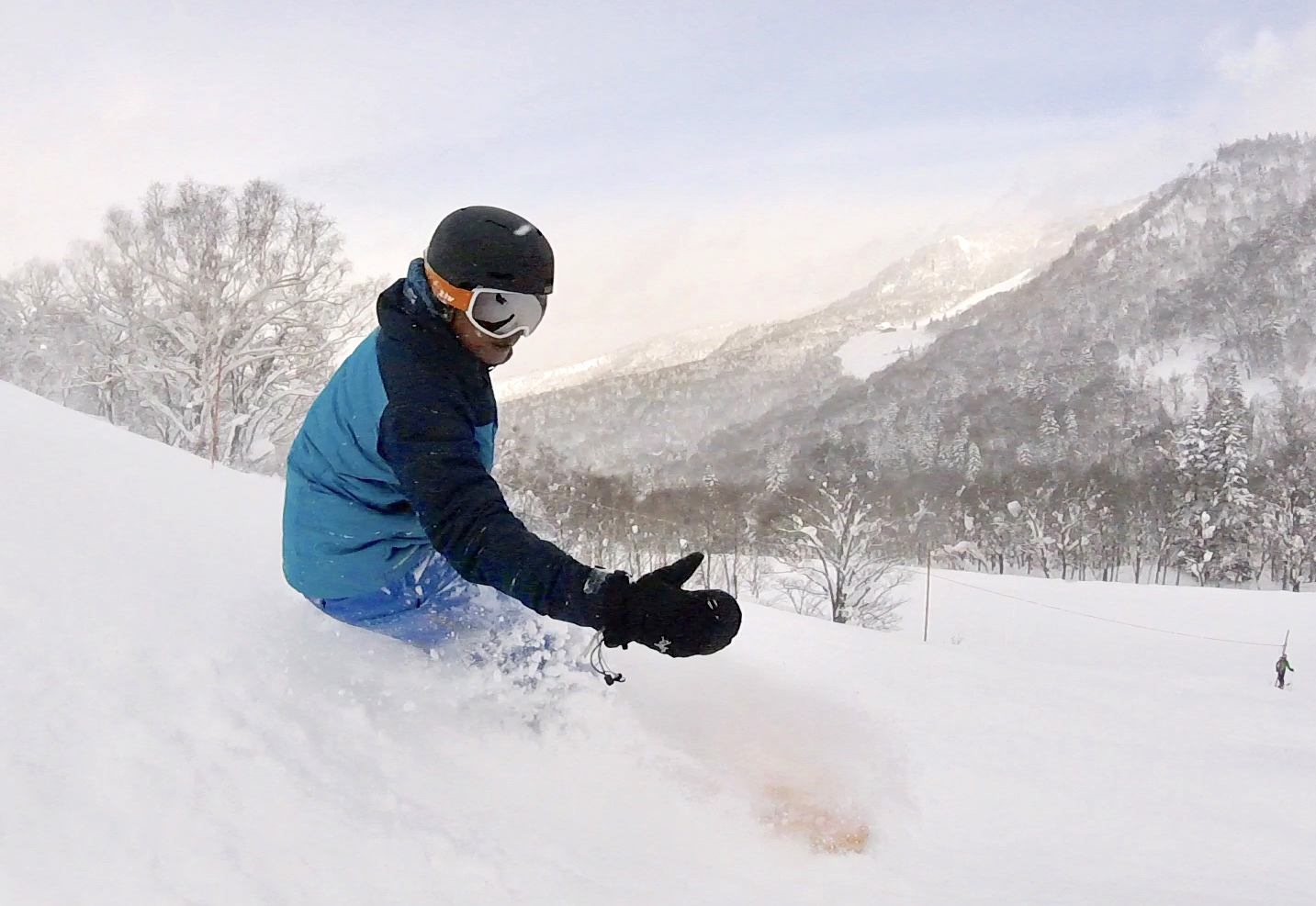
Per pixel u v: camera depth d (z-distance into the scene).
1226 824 2.44
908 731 3.00
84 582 1.99
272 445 21.66
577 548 23.59
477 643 1.99
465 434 1.60
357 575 1.95
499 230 1.65
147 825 1.18
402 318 1.71
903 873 1.58
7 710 1.36
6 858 1.04
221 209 20.89
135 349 21.20
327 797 1.38
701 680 2.17
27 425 4.16
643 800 1.66
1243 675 24.70
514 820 1.48
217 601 2.11
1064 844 1.99
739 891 1.38
